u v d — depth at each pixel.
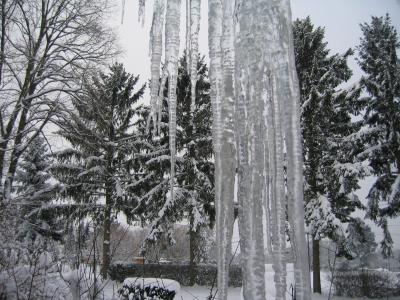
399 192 14.61
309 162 16.91
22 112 14.53
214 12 2.43
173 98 2.89
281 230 2.01
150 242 16.62
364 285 15.58
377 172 16.12
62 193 18.70
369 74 15.90
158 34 3.21
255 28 2.23
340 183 15.68
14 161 14.11
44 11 15.11
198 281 18.78
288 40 2.26
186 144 18.95
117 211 19.12
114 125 19.78
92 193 19.50
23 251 6.82
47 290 5.52
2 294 5.25
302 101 17.39
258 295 1.92
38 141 24.55
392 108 15.10
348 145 16.06
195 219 17.42
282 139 2.10
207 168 18.92
